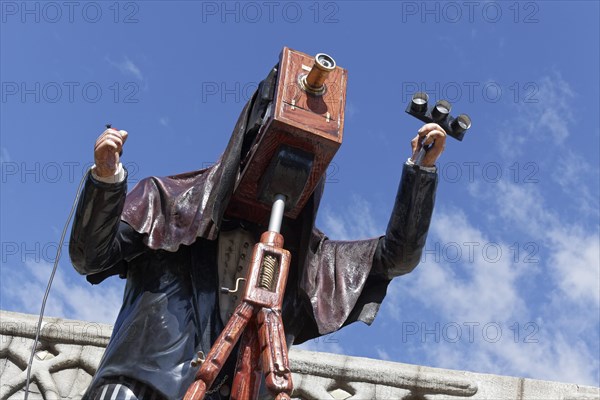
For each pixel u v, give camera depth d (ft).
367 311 26.86
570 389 33.17
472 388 33.01
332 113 24.63
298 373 33.09
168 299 25.53
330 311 26.40
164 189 26.63
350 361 33.22
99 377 24.64
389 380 32.99
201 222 25.63
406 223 26.22
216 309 25.52
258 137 25.22
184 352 24.86
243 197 25.91
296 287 26.48
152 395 24.36
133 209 26.16
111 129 24.36
